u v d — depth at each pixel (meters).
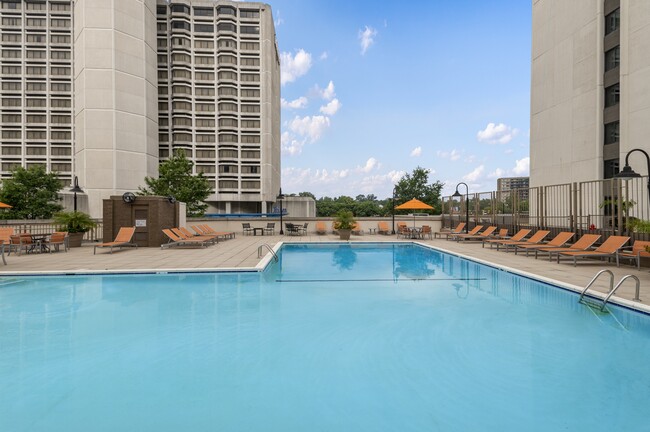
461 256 14.23
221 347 5.29
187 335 5.77
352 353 5.07
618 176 10.77
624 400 3.79
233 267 10.92
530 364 4.66
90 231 19.86
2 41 78.00
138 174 63.97
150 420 3.46
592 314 6.76
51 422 3.44
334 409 3.65
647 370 4.48
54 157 78.75
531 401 3.77
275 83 94.12
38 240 14.63
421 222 27.53
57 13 78.38
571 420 3.43
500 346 5.28
